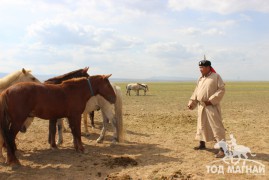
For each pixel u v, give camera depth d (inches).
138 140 406.0
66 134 435.2
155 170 271.9
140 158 315.3
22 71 331.6
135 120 590.2
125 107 877.8
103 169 278.1
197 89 334.0
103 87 339.3
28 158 312.8
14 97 273.7
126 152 342.0
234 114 706.2
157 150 350.3
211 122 316.5
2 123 271.7
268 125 535.8
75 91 317.7
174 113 722.8
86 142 390.0
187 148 359.3
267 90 2215.8
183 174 260.5
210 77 320.8
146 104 985.5
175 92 1894.7
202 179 250.1
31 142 387.2
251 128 502.9
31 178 254.5
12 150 277.9
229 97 1386.6
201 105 323.9
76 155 324.8
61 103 305.3
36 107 289.9
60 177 257.6
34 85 290.0
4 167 279.4
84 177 257.9
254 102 1090.1
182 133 458.3
